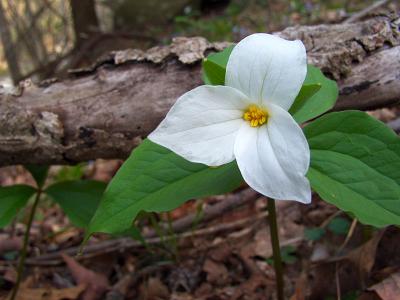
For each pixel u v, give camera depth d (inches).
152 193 9.1
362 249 11.3
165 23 48.1
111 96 11.3
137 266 14.4
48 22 41.0
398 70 10.9
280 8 36.8
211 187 8.9
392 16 11.4
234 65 7.4
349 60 10.9
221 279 13.4
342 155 8.7
